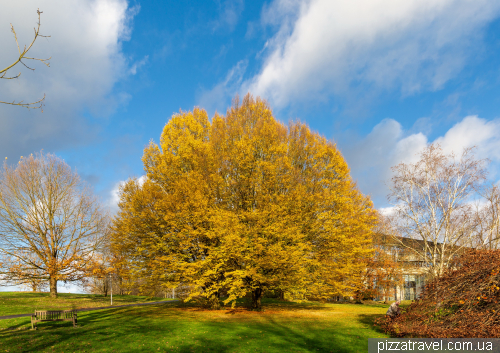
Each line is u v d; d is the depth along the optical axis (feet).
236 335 41.04
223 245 55.11
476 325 33.71
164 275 61.72
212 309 71.26
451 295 39.11
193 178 61.05
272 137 65.57
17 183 92.27
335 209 65.87
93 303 92.58
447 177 65.82
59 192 96.43
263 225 57.72
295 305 92.27
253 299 71.61
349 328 47.42
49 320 46.65
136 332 41.73
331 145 73.51
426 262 70.79
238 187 64.03
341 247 64.49
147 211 61.82
